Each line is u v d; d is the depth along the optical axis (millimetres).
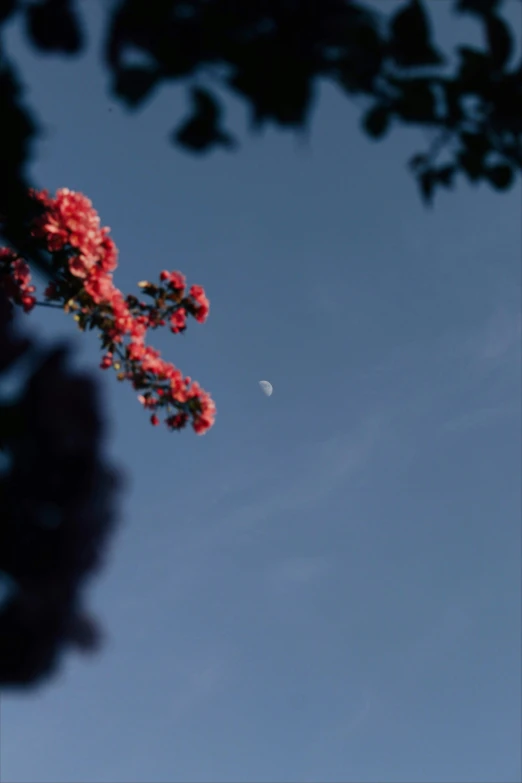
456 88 1966
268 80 1599
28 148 1622
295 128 1646
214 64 1618
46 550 1165
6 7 1528
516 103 1966
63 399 1191
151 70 1608
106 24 1556
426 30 1723
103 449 1229
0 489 1171
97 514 1192
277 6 1551
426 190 2266
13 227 1961
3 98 1568
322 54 1636
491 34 1878
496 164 2162
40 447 1182
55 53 1566
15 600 1154
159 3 1528
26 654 1139
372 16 1614
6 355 1211
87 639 1179
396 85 1887
